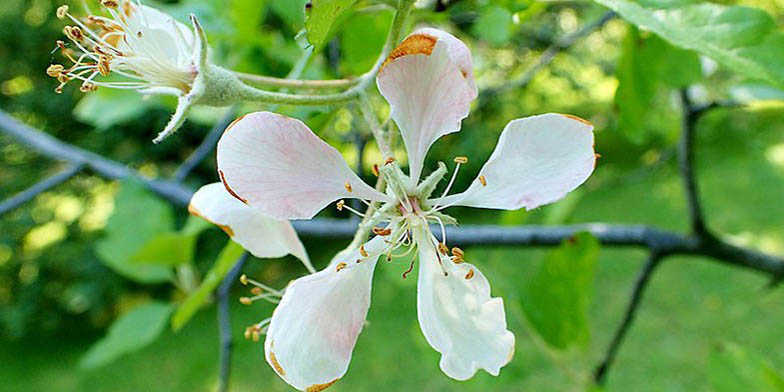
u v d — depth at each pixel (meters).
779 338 0.52
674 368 0.50
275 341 0.10
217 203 0.11
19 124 0.24
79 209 0.77
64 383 0.62
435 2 0.14
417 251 0.11
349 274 0.11
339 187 0.10
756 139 0.89
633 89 0.15
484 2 0.15
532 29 0.34
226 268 0.14
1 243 0.71
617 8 0.11
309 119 0.12
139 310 0.21
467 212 0.79
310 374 0.10
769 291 0.18
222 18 0.16
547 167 0.10
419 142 0.10
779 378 0.15
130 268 0.20
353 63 0.16
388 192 0.11
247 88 0.10
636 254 0.67
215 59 0.17
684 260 0.64
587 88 0.73
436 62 0.10
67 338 0.74
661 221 0.74
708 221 0.72
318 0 0.10
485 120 0.72
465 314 0.11
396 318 0.63
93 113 0.23
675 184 0.82
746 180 0.80
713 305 0.57
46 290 0.73
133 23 0.11
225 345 0.19
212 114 0.23
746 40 0.10
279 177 0.10
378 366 0.56
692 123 0.17
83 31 0.13
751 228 0.69
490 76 0.41
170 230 0.21
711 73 0.21
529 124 0.10
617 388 0.49
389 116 0.10
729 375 0.16
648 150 0.87
